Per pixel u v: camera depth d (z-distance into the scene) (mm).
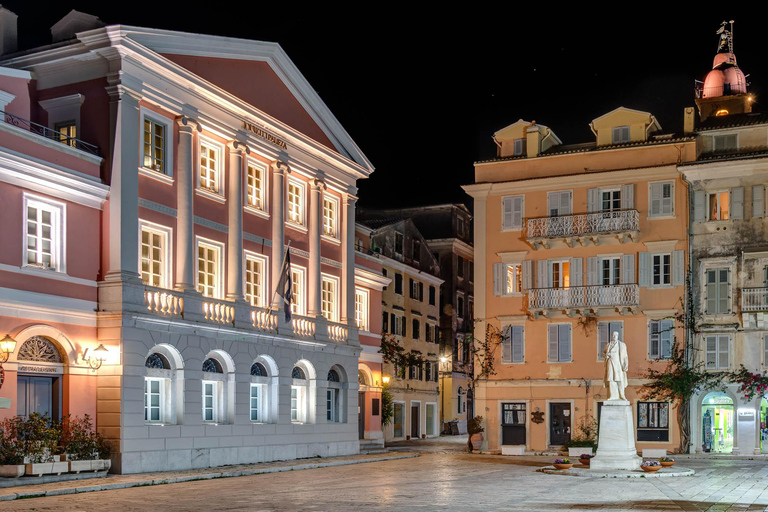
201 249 28594
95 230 24875
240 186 30188
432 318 59750
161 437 25547
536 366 40594
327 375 34906
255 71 31609
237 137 30188
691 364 38219
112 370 24297
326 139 36250
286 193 32969
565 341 40281
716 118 41156
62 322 23500
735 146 39250
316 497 19422
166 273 26797
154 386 26219
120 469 23938
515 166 42031
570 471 26047
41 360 23109
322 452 33969
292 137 33438
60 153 23812
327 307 36125
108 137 25203
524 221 41344
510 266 41750
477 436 40312
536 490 21109
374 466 30516
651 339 38875
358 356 37188
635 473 25266
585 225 39844
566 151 41062
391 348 49406
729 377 37250
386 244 53312
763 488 21891
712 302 38312
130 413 24438
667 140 39219
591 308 39312
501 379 41094
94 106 25547
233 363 29125
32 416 21922
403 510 16844
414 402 55969
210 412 28875
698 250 38594
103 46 25250
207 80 29219
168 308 26281
